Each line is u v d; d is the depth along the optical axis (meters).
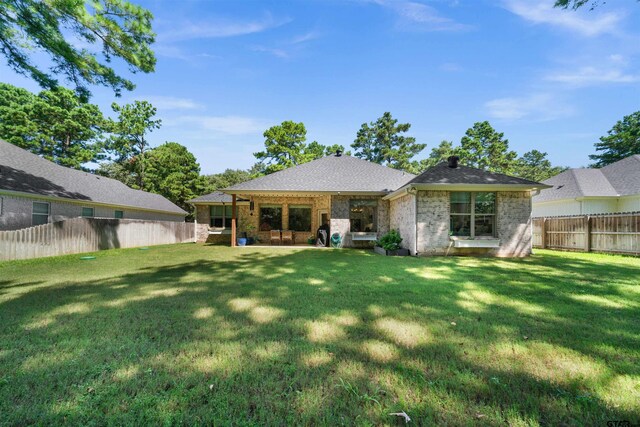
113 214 17.55
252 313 3.61
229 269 7.18
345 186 13.93
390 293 4.64
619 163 18.25
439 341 2.74
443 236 10.25
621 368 2.23
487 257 9.80
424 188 10.04
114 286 5.21
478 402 1.82
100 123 27.36
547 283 5.38
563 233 12.65
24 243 9.55
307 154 26.69
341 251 11.98
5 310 3.70
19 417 1.67
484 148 34.94
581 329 3.06
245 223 17.16
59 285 5.29
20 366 2.25
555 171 45.62
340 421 1.65
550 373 2.16
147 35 8.15
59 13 6.90
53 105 24.48
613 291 4.75
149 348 2.57
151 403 1.80
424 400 1.83
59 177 15.18
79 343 2.68
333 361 2.34
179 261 8.77
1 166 12.32
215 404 1.79
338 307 3.88
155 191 28.44
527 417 1.68
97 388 1.96
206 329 3.05
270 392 1.92
